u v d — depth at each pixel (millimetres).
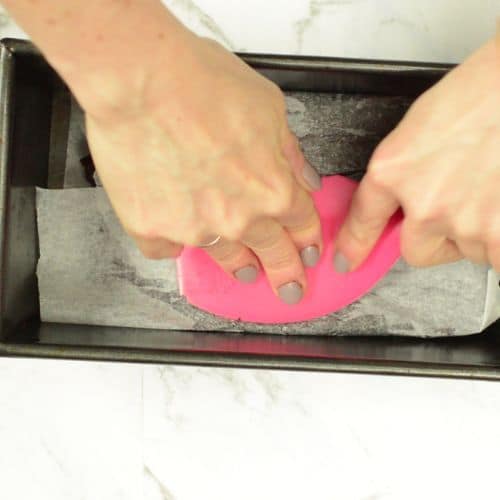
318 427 613
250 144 378
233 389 616
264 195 387
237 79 386
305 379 616
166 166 368
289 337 557
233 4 622
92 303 560
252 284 531
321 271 524
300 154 449
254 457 614
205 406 615
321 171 565
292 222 436
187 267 530
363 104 562
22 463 615
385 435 612
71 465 614
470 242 405
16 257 517
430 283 560
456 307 559
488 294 555
